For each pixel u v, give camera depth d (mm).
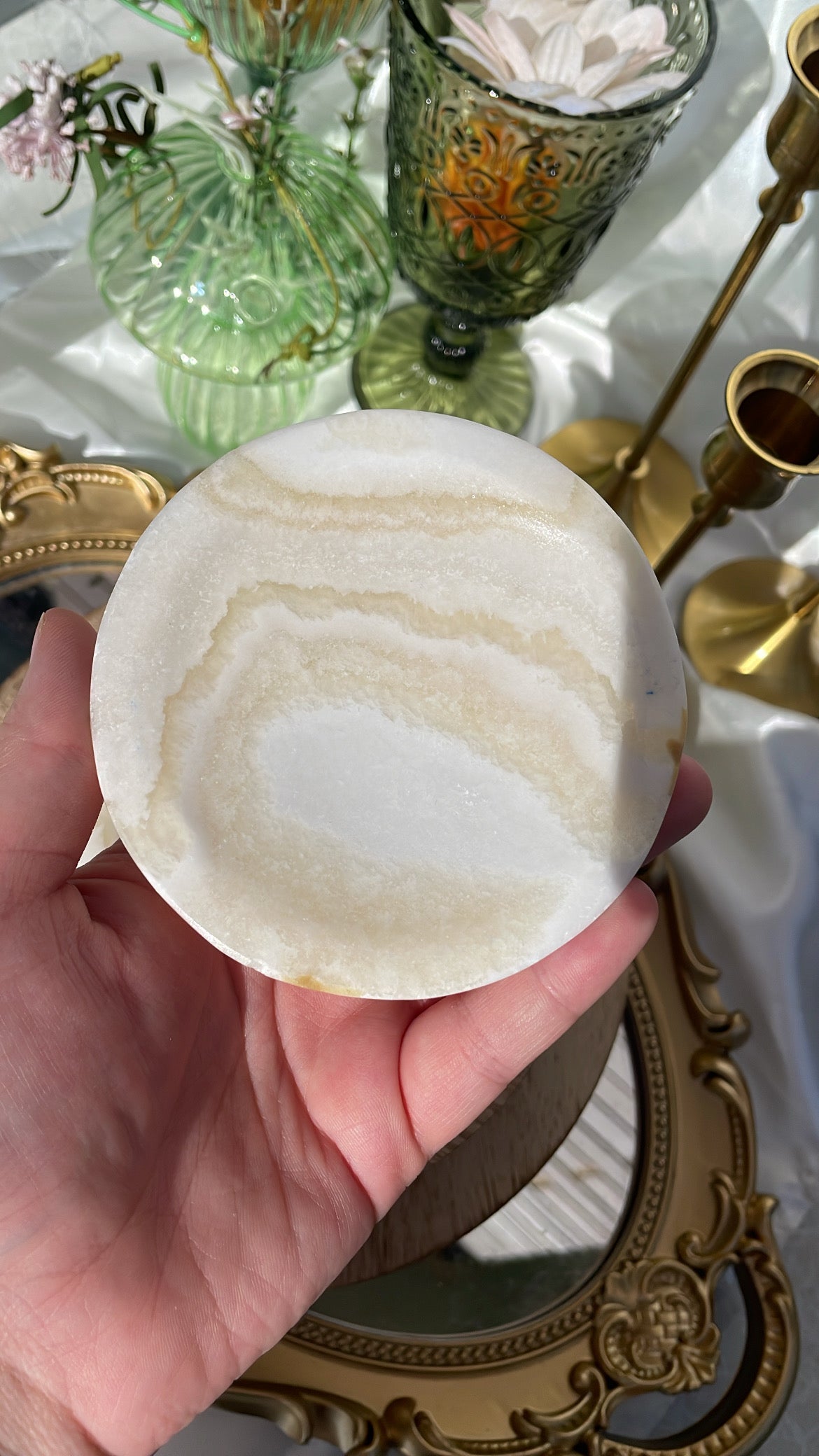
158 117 294
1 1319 175
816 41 207
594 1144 251
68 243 303
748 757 278
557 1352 229
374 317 279
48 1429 181
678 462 310
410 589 182
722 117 274
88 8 279
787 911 269
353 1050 214
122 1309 179
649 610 181
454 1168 234
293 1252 196
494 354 315
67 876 196
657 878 263
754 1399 230
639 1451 221
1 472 281
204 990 208
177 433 302
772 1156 259
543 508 184
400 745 176
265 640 177
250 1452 229
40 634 196
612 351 312
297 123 308
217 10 215
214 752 172
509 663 179
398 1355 227
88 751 193
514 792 174
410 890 167
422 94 216
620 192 228
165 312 266
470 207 229
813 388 230
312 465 184
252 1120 205
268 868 167
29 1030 182
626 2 215
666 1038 258
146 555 177
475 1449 217
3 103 214
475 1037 208
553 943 164
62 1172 177
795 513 295
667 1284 236
